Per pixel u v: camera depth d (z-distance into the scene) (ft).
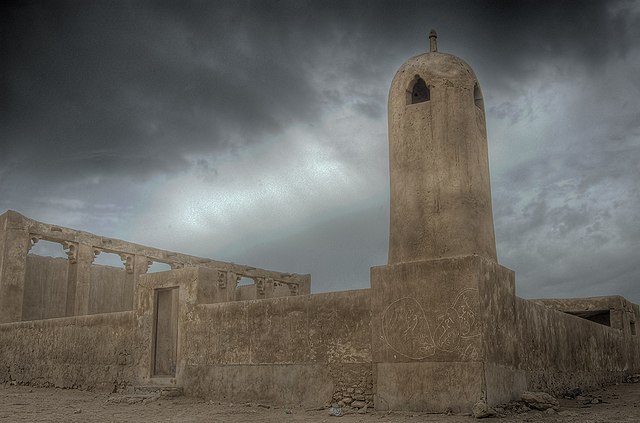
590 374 52.85
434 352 34.45
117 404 42.04
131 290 81.25
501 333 35.96
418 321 35.24
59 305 74.59
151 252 78.84
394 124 39.29
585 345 52.75
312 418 33.91
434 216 36.60
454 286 34.58
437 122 37.76
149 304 48.75
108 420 32.99
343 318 38.55
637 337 70.49
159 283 48.57
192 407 39.91
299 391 39.37
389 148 39.65
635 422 29.76
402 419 32.17
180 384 45.29
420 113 38.37
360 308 38.04
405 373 35.12
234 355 42.83
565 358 47.37
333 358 38.42
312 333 39.58
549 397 35.32
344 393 37.50
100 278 78.48
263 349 41.52
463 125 37.65
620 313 65.98
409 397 34.73
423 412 34.06
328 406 37.83
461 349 33.76
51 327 55.72
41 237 68.08
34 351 56.65
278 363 40.65
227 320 43.73
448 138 37.37
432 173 37.24
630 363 66.28
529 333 40.65
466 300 34.09
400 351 35.50
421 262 35.81
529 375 39.55
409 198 37.58
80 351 52.70
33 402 42.47
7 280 63.82
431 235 36.42
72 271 70.85
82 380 51.83
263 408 39.04
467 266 34.45
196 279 46.24
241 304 43.24
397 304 36.09
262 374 41.22
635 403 40.81
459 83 38.22
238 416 35.12
